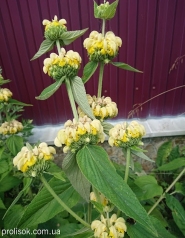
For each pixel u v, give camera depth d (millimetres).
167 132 800
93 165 246
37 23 666
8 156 564
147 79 780
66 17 661
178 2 664
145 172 859
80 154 255
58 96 790
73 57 271
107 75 758
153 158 857
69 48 703
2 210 538
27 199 564
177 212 465
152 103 830
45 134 807
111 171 241
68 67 269
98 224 264
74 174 289
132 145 288
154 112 847
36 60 722
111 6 276
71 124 269
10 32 676
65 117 833
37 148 261
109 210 312
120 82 777
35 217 303
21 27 670
